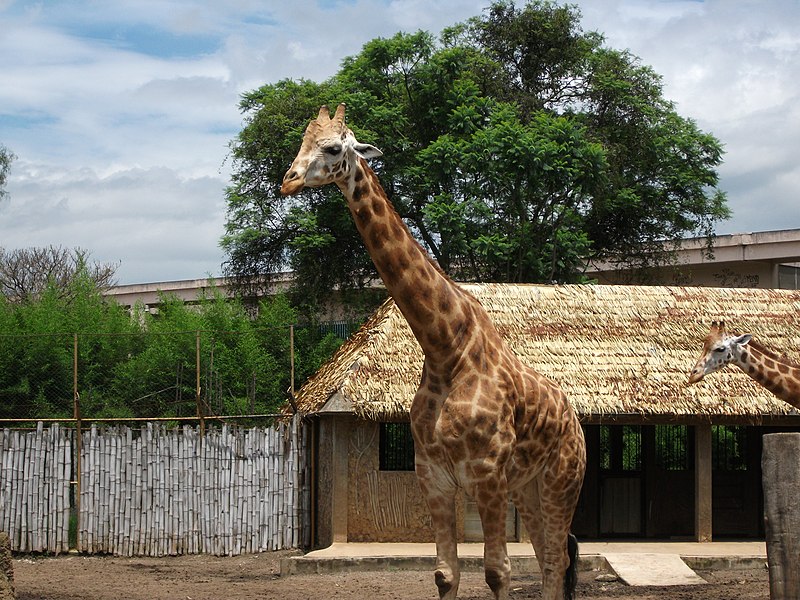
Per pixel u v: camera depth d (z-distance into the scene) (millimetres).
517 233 29328
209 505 17953
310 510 18344
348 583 14625
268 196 32531
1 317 26266
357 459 17547
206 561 17344
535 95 34188
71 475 18125
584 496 19547
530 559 15766
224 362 26859
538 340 18391
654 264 36469
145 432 18125
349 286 32875
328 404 16812
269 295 35000
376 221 8641
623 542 18531
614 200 32594
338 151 8344
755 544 18094
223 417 18828
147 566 16781
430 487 8836
